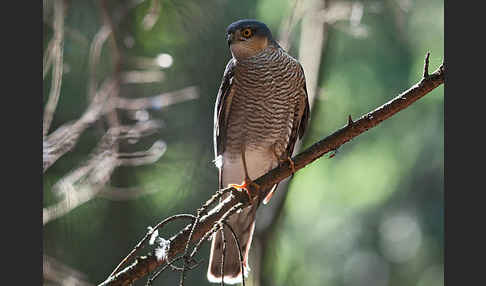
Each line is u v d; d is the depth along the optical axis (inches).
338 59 641.0
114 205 490.0
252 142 364.2
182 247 259.0
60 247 454.6
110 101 389.1
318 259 748.0
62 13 366.3
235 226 354.3
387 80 651.5
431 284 761.0
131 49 458.0
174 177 486.3
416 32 618.5
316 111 476.7
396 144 723.4
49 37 421.4
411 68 642.2
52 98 350.0
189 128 501.0
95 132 418.3
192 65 476.1
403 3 508.4
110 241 489.1
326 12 453.7
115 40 405.4
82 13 452.1
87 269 471.5
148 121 403.9
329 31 478.9
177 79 476.4
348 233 767.1
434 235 754.8
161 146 411.8
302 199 717.9
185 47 476.1
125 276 246.5
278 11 536.4
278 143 367.9
